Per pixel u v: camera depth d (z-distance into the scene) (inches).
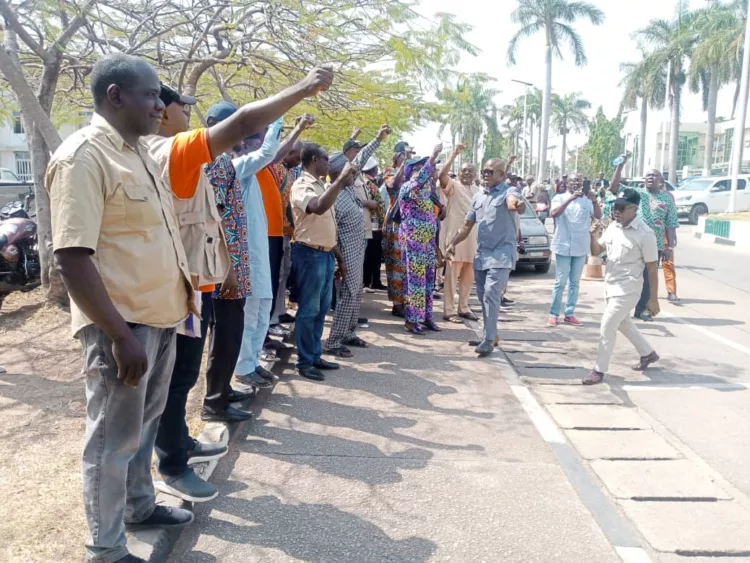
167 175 111.9
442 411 189.5
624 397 205.6
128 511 115.3
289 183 262.2
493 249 247.6
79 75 312.2
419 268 278.2
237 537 122.0
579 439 171.3
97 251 92.4
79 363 217.6
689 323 316.8
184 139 106.7
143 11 280.8
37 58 308.3
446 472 150.5
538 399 203.2
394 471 150.3
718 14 1389.0
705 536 125.6
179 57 315.6
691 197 1017.5
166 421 126.9
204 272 128.3
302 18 261.9
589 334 292.0
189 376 128.7
